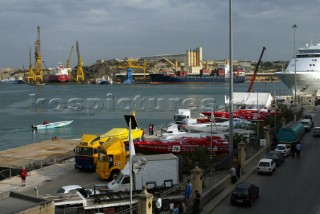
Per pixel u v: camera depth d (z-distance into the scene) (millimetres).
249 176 37062
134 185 29484
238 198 28375
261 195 31047
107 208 25359
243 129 60000
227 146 44062
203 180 30047
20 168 43250
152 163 29859
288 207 28047
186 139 47250
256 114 74688
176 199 26875
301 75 126688
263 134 52438
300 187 33125
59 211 24000
